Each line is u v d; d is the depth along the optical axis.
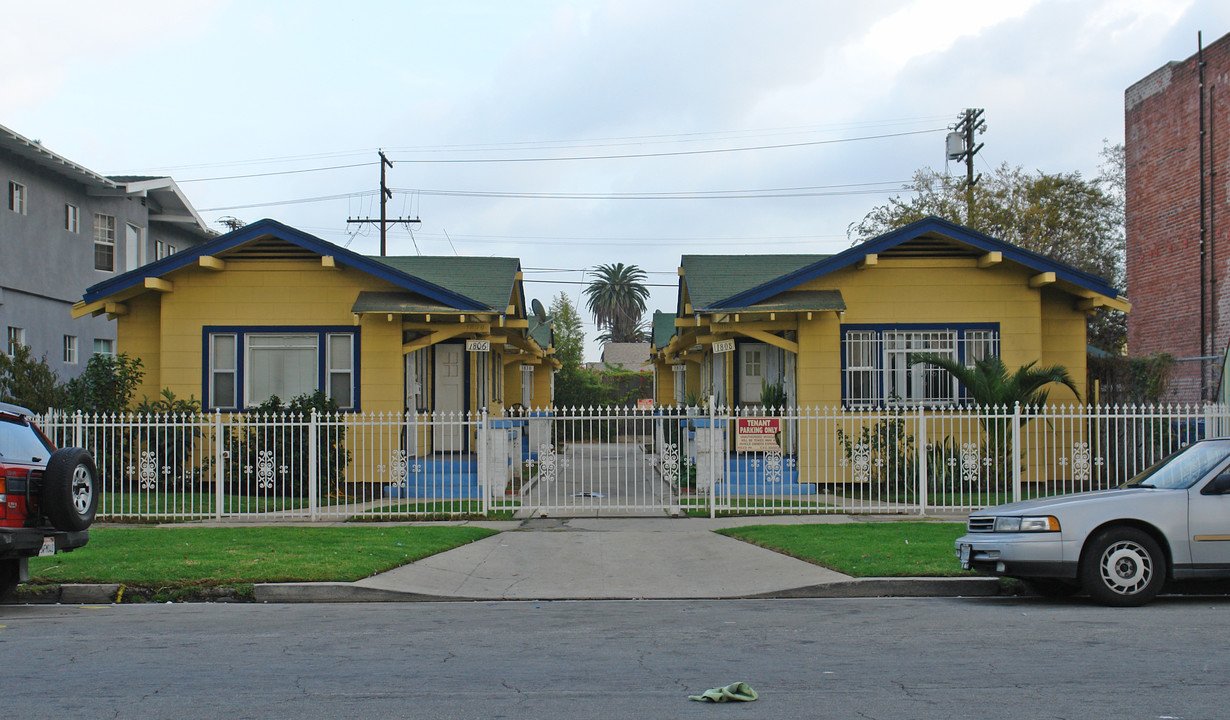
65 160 23.83
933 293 18.17
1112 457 18.48
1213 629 7.57
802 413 17.84
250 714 5.31
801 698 5.57
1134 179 24.66
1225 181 21.12
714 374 23.19
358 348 18.14
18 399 17.86
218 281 18.25
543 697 5.64
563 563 11.21
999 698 5.55
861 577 9.98
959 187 35.62
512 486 16.58
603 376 49.19
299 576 10.06
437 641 7.36
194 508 15.45
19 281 22.95
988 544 8.92
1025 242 34.41
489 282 20.14
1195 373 21.98
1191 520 8.71
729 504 15.09
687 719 5.17
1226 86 21.11
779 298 17.77
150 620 8.45
